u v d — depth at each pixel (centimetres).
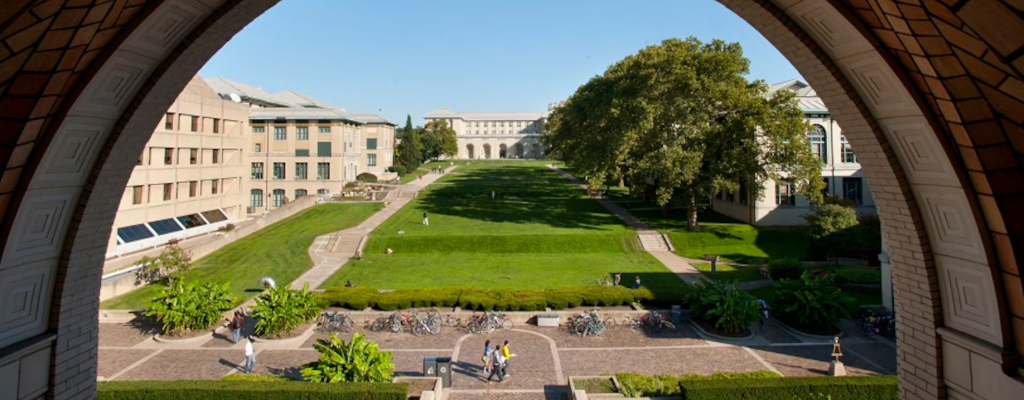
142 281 3170
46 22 532
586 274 3441
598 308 2569
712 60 3916
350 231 4728
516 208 6059
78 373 831
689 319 2456
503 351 1848
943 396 802
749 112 3925
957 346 771
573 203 6425
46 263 763
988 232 695
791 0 714
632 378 1678
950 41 549
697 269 3584
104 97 713
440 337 2281
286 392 1512
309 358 2036
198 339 2238
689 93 3969
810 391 1548
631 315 2445
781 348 2117
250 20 802
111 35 639
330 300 2561
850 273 3125
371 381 1606
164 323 2269
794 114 4012
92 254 834
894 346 2120
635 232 4478
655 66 4012
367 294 2597
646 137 4275
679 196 4622
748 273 3409
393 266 3709
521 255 4094
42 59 582
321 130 6894
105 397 1485
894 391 1548
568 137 6900
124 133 780
